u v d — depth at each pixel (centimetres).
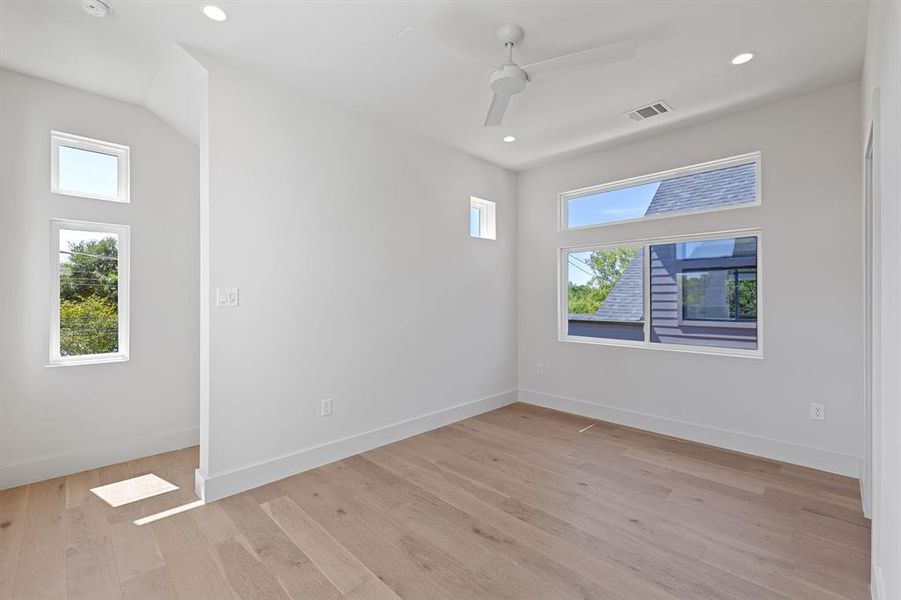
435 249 400
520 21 225
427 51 253
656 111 330
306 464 302
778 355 315
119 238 315
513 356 486
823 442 297
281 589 182
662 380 380
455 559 202
